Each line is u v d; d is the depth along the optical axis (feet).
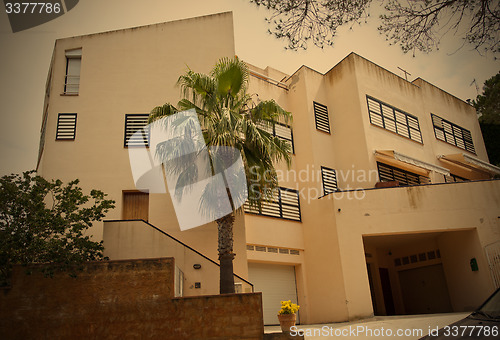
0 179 35.32
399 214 51.16
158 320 31.14
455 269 54.54
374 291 61.41
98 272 32.32
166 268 32.40
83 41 52.70
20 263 33.27
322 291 50.90
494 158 83.97
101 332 30.94
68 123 49.16
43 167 47.03
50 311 31.40
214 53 53.21
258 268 51.96
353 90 61.00
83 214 36.76
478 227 51.08
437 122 72.54
